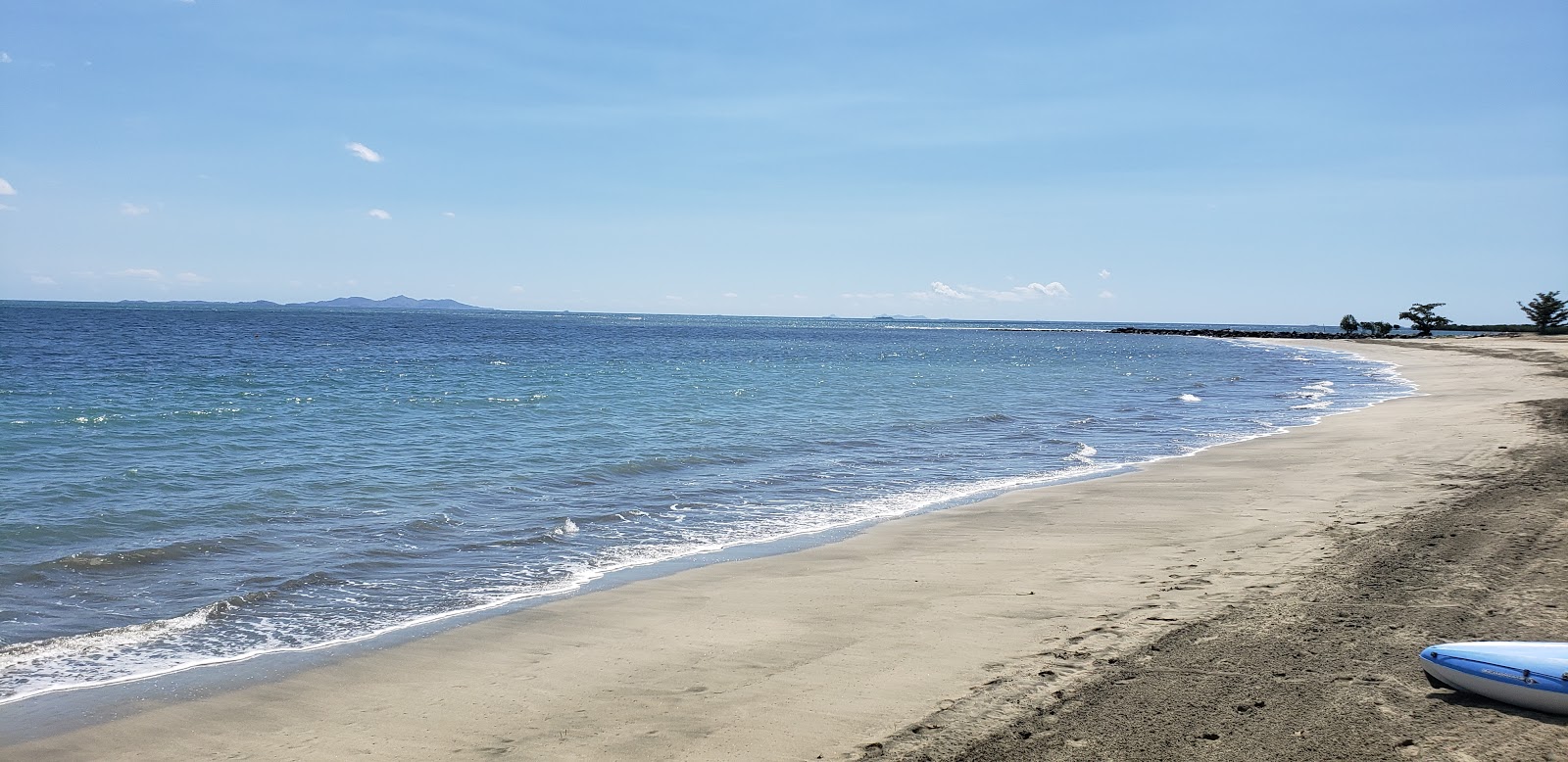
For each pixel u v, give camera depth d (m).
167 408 24.98
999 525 12.45
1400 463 16.39
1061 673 6.54
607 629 8.06
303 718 6.18
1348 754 5.12
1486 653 6.01
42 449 17.64
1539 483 13.67
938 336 157.00
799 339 121.31
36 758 5.59
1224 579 9.05
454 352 64.38
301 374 39.69
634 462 17.70
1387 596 8.09
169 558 10.38
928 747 5.38
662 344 90.06
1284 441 20.97
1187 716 5.68
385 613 8.62
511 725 5.99
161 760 5.57
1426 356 65.62
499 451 18.88
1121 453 19.86
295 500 13.62
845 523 12.85
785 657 7.18
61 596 8.97
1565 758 5.03
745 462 18.38
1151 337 157.00
